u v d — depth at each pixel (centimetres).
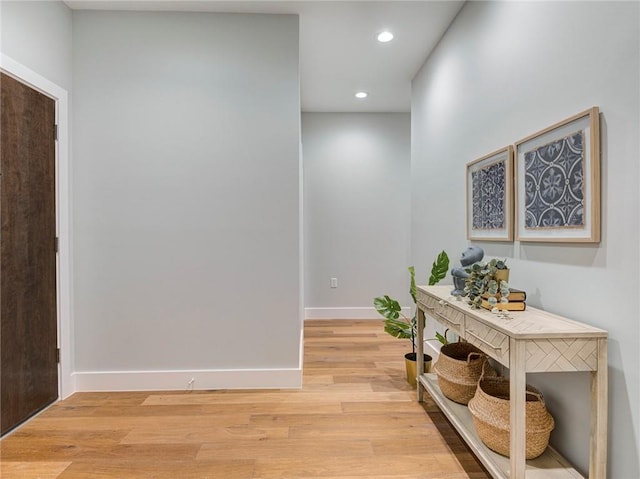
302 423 206
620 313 125
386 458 174
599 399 125
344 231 453
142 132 248
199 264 252
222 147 251
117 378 249
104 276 249
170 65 248
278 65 250
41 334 221
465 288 175
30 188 213
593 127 132
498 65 200
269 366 255
